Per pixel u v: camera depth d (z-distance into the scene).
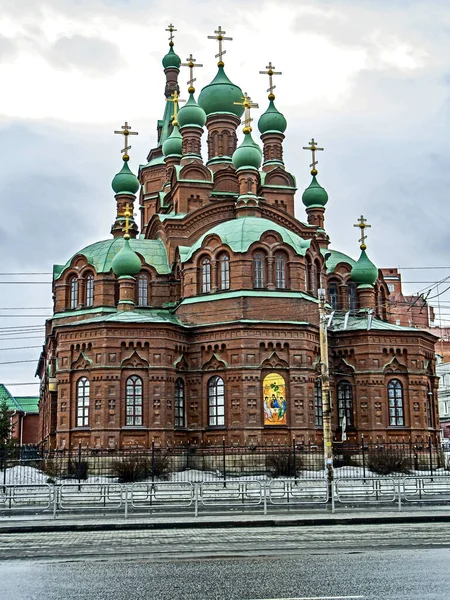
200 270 56.94
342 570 15.23
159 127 89.75
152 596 13.02
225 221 62.81
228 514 29.09
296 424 52.56
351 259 69.50
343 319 63.59
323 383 34.78
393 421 57.09
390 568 15.39
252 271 54.94
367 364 57.28
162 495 32.22
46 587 13.95
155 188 86.06
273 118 70.81
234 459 50.94
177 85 91.69
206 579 14.53
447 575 14.55
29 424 105.50
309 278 57.94
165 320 53.28
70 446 52.78
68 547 20.03
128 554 18.48
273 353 53.06
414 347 58.28
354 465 53.78
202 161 67.44
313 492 33.53
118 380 52.12
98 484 30.08
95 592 13.44
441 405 117.75
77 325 53.56
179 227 62.66
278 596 12.84
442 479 44.50
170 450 50.66
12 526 25.16
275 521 25.73
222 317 54.47
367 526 24.66
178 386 54.41
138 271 58.25
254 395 52.19
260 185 68.38
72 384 53.62
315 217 71.38
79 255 62.16
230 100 69.94
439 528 23.41
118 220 70.19
